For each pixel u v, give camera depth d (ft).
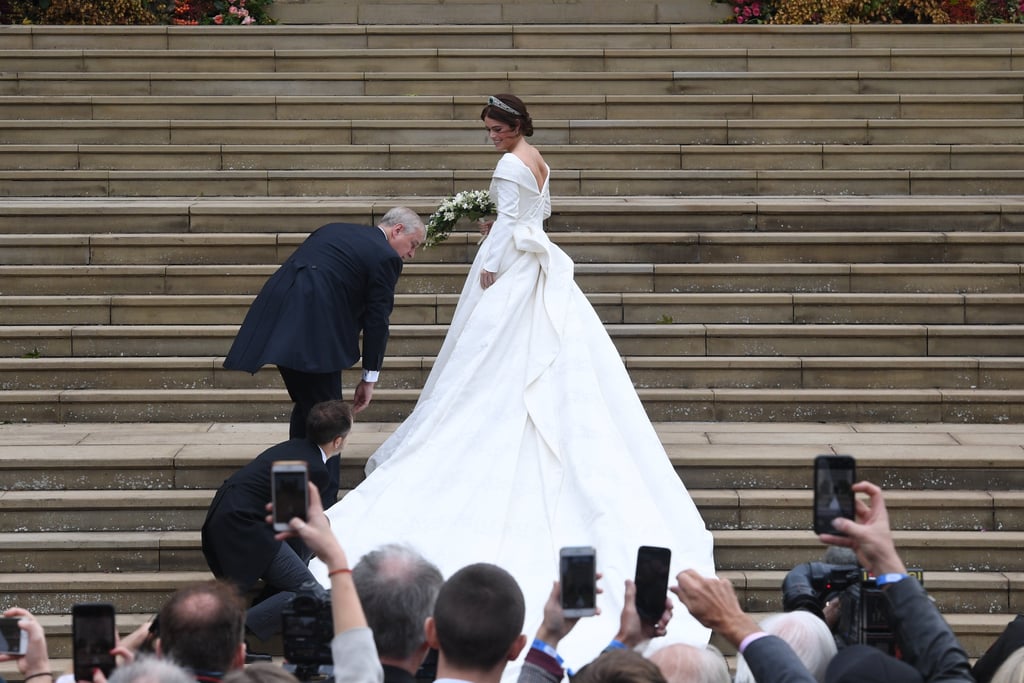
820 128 115.96
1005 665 41.27
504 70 124.16
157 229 99.91
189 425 85.92
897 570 36.29
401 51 124.06
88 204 102.58
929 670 35.19
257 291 94.58
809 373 88.43
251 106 118.52
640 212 99.60
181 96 119.34
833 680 35.04
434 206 100.99
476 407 74.38
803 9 133.80
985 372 87.66
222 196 110.52
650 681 31.71
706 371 88.53
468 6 140.26
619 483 70.38
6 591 70.64
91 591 71.05
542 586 66.59
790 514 75.10
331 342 72.23
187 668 35.24
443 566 67.56
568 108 118.42
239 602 37.76
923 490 76.48
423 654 39.01
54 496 74.54
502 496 70.79
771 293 94.27
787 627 39.63
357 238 74.38
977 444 79.71
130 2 135.54
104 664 37.29
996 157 112.68
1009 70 122.11
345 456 78.38
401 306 93.30
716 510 75.25
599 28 127.03
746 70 123.95
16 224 99.35
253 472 64.95
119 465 76.38
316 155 114.11
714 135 116.26
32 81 120.78
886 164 112.88
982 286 94.07
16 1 135.95
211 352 90.74
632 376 88.89
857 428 84.69
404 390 88.07
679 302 92.53
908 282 94.17
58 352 90.43
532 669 37.55
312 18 140.56
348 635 34.53
